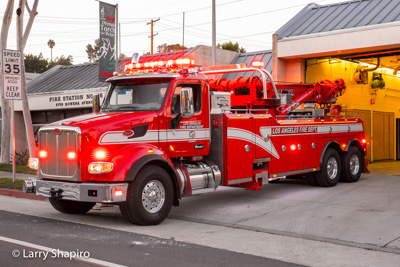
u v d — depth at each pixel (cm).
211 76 2102
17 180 1449
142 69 957
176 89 921
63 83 2495
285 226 836
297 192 1228
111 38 2006
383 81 2219
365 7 1778
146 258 612
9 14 1998
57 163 845
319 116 1307
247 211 977
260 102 1221
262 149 1087
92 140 813
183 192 913
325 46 1700
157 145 882
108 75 2002
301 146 1222
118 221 885
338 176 1354
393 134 2483
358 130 1455
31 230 782
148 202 844
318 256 641
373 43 1592
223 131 990
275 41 1825
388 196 1145
